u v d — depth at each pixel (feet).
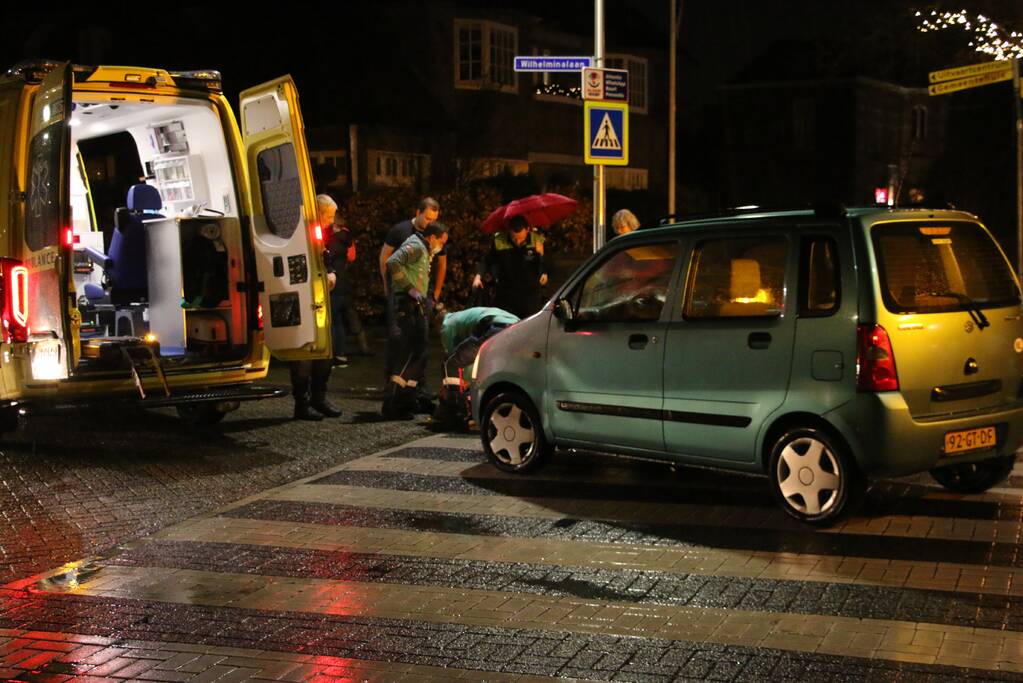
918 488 26.61
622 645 17.62
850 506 22.97
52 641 18.17
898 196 26.58
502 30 114.52
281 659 17.30
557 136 124.77
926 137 181.98
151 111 35.78
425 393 38.01
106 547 23.43
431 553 22.56
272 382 45.57
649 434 25.79
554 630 18.33
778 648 17.33
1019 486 26.76
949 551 21.88
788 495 23.70
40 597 20.33
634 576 20.90
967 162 167.63
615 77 40.52
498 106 114.42
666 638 17.85
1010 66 58.54
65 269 29.58
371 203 64.23
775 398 23.53
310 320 34.24
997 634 17.72
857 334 22.36
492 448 29.35
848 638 17.67
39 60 30.83
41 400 31.22
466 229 66.59
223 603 19.89
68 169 29.32
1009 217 162.40
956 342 23.15
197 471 30.12
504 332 29.12
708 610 19.08
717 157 182.70
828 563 21.33
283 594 20.31
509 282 38.70
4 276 30.78
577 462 30.32
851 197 175.42
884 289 22.50
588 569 21.36
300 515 25.49
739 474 28.48
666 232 25.95
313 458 31.60
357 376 47.21
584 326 27.09
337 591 20.43
